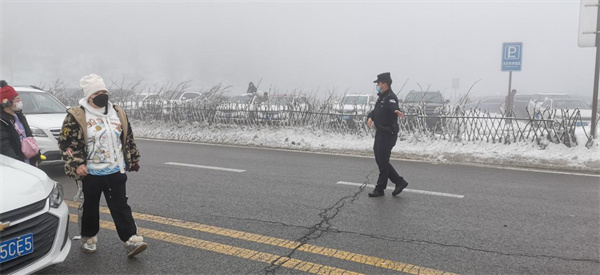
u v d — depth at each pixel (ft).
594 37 30.35
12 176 11.09
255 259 12.85
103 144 12.10
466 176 24.30
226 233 14.93
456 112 34.37
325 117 39.50
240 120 43.06
